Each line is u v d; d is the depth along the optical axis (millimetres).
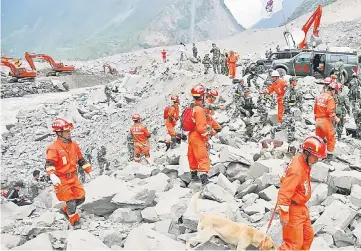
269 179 9062
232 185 9359
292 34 29406
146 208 8477
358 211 7938
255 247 6184
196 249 6418
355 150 13250
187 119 9289
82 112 31688
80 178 16609
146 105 26906
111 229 7781
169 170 10984
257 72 24812
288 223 5758
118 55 79500
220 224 6320
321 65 23141
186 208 8406
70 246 6504
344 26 57656
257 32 69625
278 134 14047
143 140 14367
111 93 34469
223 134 13023
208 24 197500
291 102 13672
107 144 23953
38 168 23203
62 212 8648
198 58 31750
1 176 22078
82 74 58188
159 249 6676
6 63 48062
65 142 7887
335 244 7246
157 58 41062
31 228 7723
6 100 42000
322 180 9102
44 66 68250
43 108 34938
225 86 22766
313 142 5531
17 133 29641
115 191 8930
